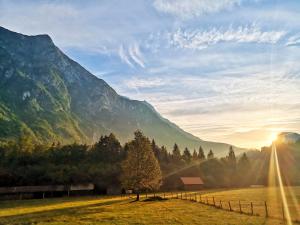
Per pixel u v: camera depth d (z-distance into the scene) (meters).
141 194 129.75
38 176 129.62
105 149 173.00
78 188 127.88
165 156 197.38
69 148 166.88
